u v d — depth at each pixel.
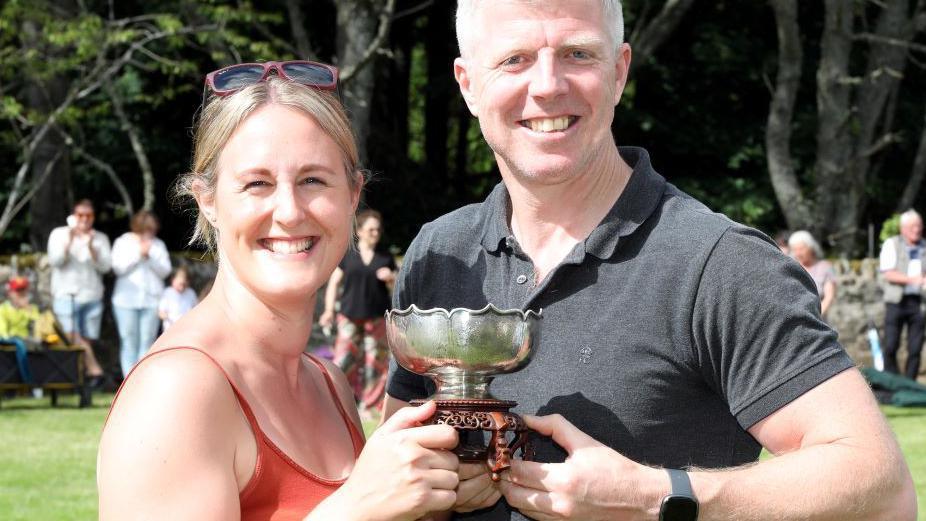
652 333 2.34
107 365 13.79
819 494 2.11
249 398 2.29
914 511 2.23
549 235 2.52
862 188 19.62
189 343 2.26
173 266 14.07
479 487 2.20
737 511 2.13
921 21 20.08
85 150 18.81
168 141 19.22
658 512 2.13
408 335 2.21
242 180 2.32
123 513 2.08
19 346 11.04
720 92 21.11
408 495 2.07
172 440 2.11
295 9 15.24
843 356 2.23
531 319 2.19
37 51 14.10
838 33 18.67
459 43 2.56
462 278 2.62
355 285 9.96
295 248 2.34
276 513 2.27
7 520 5.68
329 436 2.53
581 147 2.41
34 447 8.23
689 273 2.32
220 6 14.45
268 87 2.36
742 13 21.25
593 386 2.36
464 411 2.14
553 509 2.13
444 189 22.39
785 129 18.27
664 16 16.88
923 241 13.24
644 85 20.75
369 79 14.79
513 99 2.42
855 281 15.31
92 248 12.36
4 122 18.19
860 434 2.16
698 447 2.36
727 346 2.28
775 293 2.24
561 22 2.38
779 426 2.23
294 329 2.41
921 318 13.16
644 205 2.41
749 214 20.00
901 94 22.53
